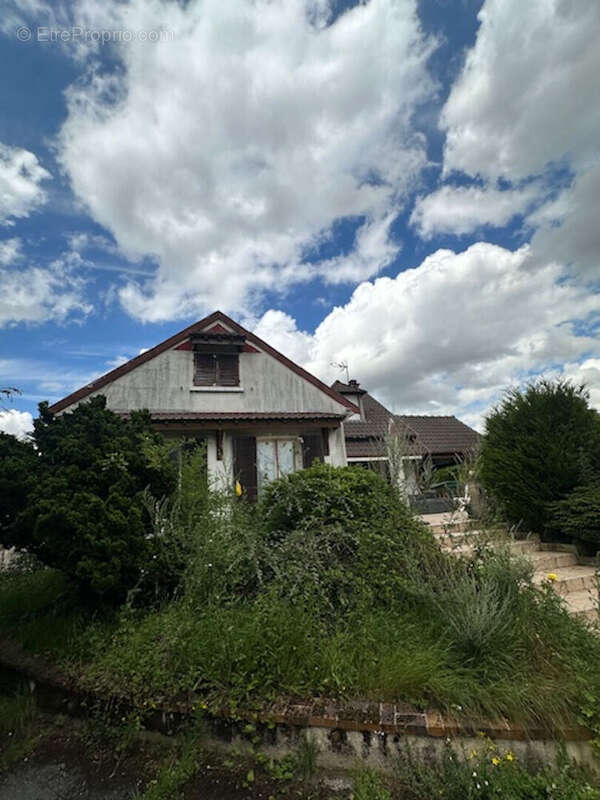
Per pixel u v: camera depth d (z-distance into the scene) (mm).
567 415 6547
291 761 2459
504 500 6586
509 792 1996
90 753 2793
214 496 5078
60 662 3428
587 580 4812
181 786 2379
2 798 2432
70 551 3631
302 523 4398
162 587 3943
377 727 2441
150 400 10625
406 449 7984
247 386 11508
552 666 2701
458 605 3105
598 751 2264
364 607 3338
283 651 2840
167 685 2826
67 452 4074
